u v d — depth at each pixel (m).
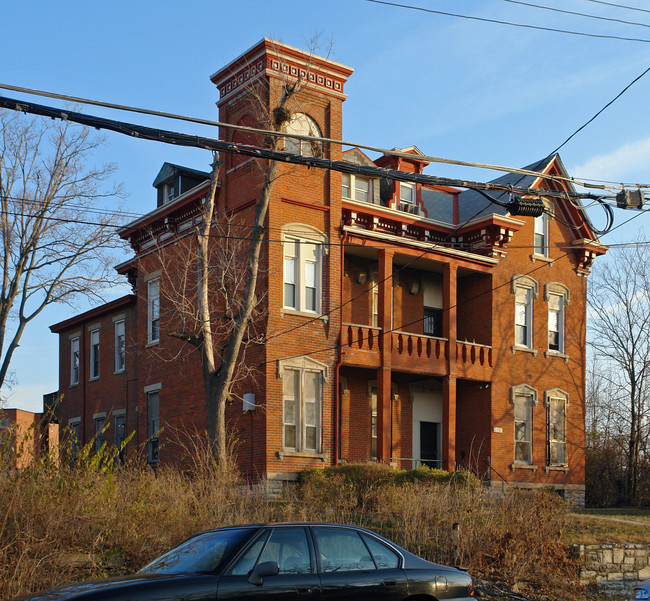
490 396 31.20
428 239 31.36
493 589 15.49
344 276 29.67
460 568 10.55
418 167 32.75
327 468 24.55
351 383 29.55
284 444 25.75
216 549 9.19
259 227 23.44
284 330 26.14
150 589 8.28
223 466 20.20
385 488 22.55
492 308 31.72
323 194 27.64
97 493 15.60
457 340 31.14
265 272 26.06
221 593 8.50
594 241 34.78
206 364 23.33
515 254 32.84
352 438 29.17
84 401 38.03
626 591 18.02
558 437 33.53
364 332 28.00
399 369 28.47
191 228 29.58
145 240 32.78
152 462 30.75
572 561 17.78
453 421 29.56
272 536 9.30
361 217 29.28
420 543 16.86
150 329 32.06
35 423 16.73
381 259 28.73
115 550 14.41
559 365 33.94
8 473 14.67
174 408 29.89
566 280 34.72
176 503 16.19
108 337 36.97
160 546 14.77
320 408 26.69
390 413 28.14
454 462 29.41
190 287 28.88
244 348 25.72
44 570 12.95
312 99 27.66
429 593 9.91
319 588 9.13
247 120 27.45
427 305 32.50
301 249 26.86
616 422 39.16
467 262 31.06
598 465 37.31
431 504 18.45
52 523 13.86
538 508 18.14
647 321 39.03
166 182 33.41
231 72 27.97
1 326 32.53
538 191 17.11
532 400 32.66
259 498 18.03
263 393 25.53
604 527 21.28
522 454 32.19
